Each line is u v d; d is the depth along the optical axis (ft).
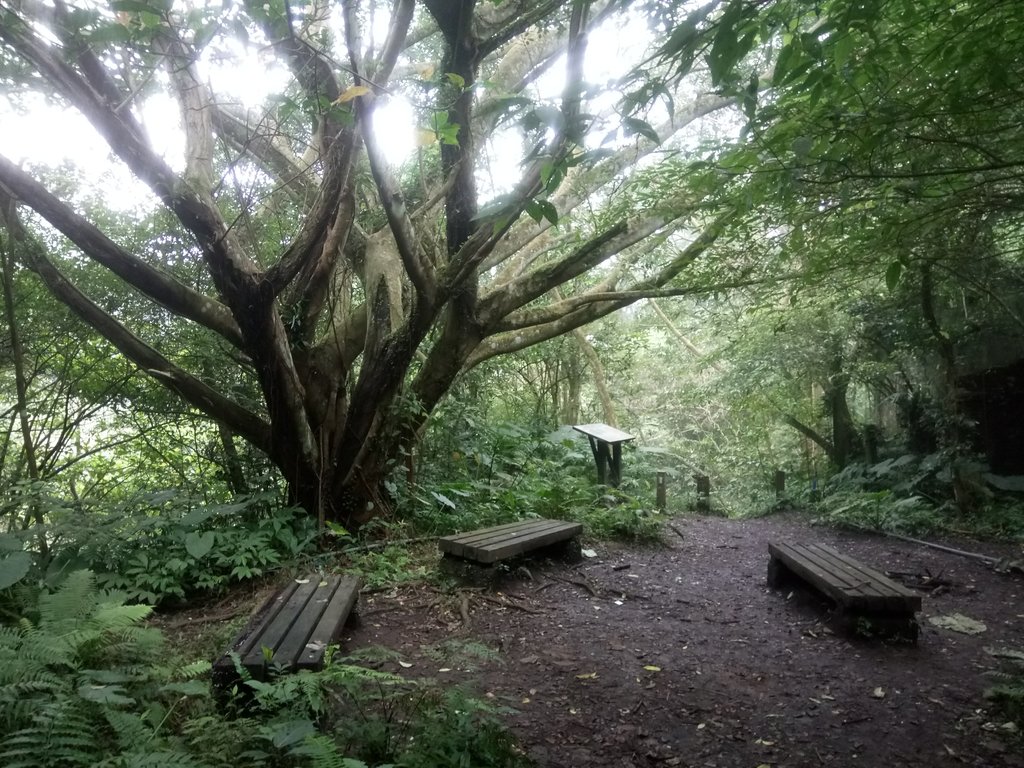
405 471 25.86
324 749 7.88
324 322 27.27
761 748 10.78
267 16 11.98
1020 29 8.87
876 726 11.50
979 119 10.84
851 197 12.71
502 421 40.32
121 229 25.18
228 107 24.11
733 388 41.93
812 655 14.66
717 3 7.63
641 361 62.49
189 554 18.19
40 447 26.58
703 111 27.89
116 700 8.70
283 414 20.68
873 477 34.88
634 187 19.83
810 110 10.52
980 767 10.23
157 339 26.37
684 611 17.90
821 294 30.63
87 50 14.10
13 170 16.47
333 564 20.12
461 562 18.80
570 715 11.71
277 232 27.14
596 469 36.91
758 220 16.39
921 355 34.91
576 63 10.54
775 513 35.17
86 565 17.52
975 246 19.61
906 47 9.43
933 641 15.55
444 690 11.51
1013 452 32.48
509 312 23.63
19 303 23.49
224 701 10.32
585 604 18.16
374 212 26.76
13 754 7.61
